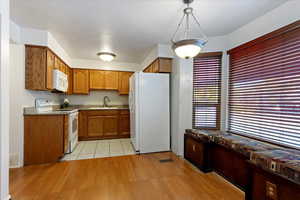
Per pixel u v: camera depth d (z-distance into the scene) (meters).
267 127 2.06
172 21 2.27
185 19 2.21
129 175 2.25
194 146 2.61
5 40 1.54
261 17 2.12
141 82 3.20
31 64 2.53
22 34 2.46
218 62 2.85
